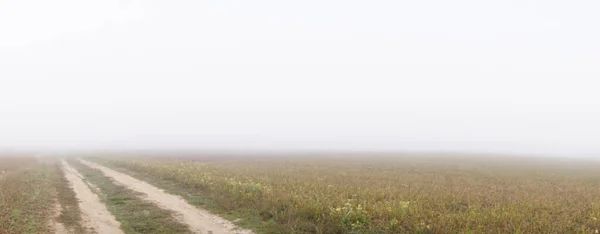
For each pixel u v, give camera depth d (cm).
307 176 3156
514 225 1257
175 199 2002
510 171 4594
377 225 1300
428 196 1928
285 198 1700
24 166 4634
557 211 1590
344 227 1262
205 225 1409
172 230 1336
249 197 1795
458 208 1684
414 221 1316
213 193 2033
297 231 1284
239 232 1311
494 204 1739
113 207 1777
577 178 3556
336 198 1752
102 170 4025
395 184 2614
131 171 3872
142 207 1769
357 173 3747
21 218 1453
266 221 1454
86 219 1505
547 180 3297
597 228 1327
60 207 1744
